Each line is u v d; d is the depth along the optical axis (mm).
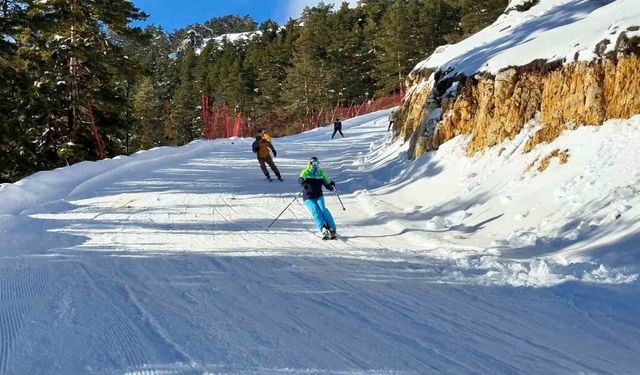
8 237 8969
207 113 55281
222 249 8242
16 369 3898
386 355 4184
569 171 9359
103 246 8398
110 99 27922
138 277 6461
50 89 25078
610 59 9758
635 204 7430
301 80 66062
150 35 29125
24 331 4645
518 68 12039
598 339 4547
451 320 5000
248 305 5395
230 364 3979
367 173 16609
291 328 4754
